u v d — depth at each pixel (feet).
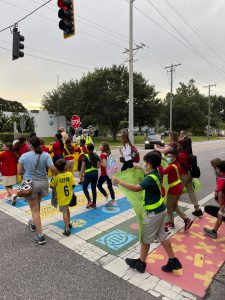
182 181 18.79
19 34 37.42
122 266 13.03
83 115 138.00
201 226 17.89
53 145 27.50
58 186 15.96
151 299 10.77
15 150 23.26
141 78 132.46
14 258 13.69
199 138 186.60
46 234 16.47
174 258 12.47
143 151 74.13
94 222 18.38
